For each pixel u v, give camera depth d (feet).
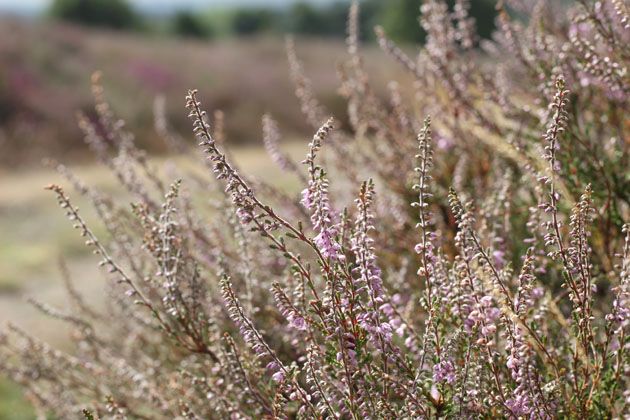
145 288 7.14
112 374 7.80
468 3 7.80
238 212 4.26
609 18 6.54
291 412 5.73
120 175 7.72
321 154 8.21
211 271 7.38
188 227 7.28
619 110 6.84
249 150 47.42
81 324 8.26
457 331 4.60
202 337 5.86
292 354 6.34
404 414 4.62
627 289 4.44
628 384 4.84
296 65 8.57
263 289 6.86
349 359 4.62
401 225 7.64
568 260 4.52
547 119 6.51
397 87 8.63
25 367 7.98
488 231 6.41
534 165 6.24
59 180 36.35
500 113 7.47
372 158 8.48
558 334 5.47
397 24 99.71
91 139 7.95
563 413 4.65
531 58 7.27
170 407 6.40
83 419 7.81
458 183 7.27
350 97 8.92
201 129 4.21
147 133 48.26
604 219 6.36
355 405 4.56
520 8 8.73
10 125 46.32
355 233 4.45
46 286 19.84
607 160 6.73
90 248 23.79
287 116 54.13
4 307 17.88
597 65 5.98
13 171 41.52
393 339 5.97
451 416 4.58
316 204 4.30
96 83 8.00
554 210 4.49
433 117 8.10
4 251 23.97
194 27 135.74
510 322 4.45
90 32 72.43
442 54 7.62
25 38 60.34
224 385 6.01
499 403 4.43
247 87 59.67
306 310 5.02
